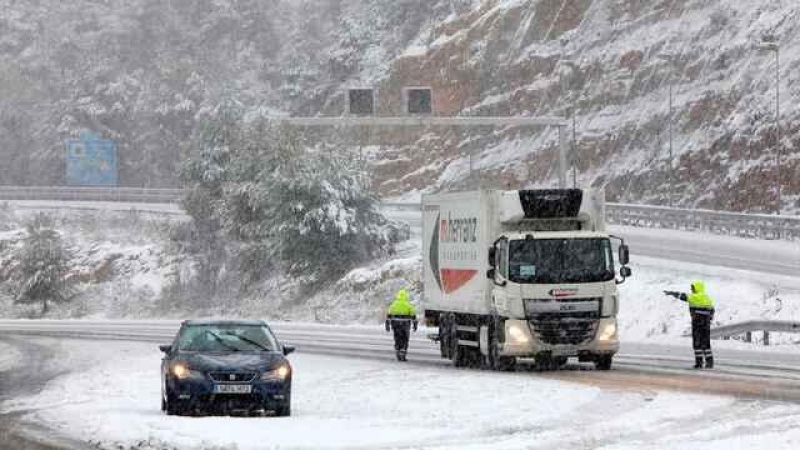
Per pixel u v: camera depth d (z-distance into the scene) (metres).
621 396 49.94
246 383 47.19
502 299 66.62
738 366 66.44
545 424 41.88
